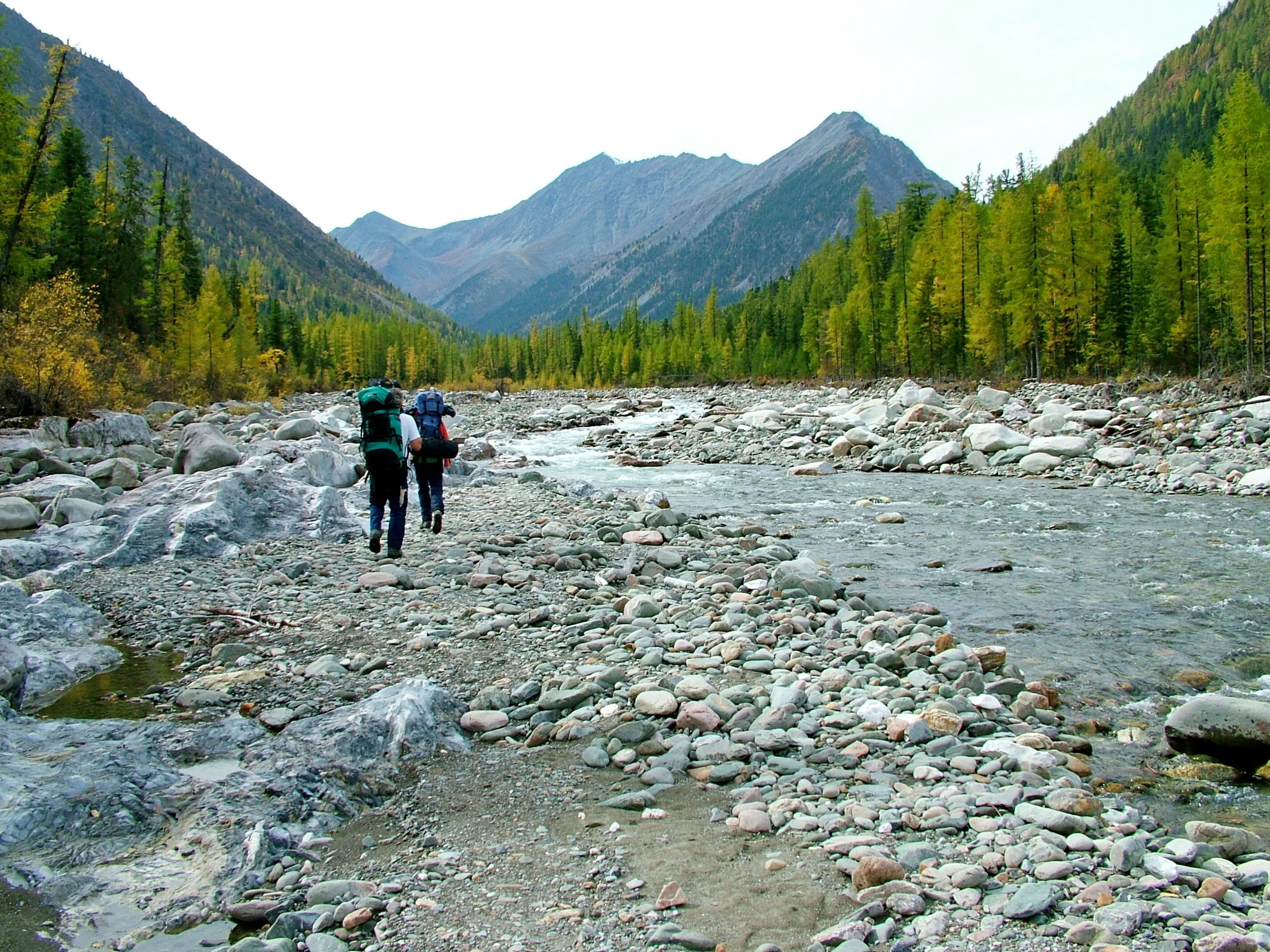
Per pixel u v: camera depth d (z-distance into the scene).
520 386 116.12
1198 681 6.95
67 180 45.62
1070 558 12.05
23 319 22.64
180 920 3.54
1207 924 3.23
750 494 19.50
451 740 5.55
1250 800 4.76
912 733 5.42
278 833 4.18
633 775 5.07
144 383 34.81
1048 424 26.27
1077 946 3.16
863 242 69.88
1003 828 4.21
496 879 3.84
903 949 3.17
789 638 7.76
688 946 3.23
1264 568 11.16
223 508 11.67
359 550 11.27
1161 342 47.75
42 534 10.88
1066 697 6.60
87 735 5.14
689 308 119.00
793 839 4.16
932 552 12.66
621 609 8.64
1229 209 35.34
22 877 3.75
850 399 48.09
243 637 7.70
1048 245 47.44
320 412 37.25
